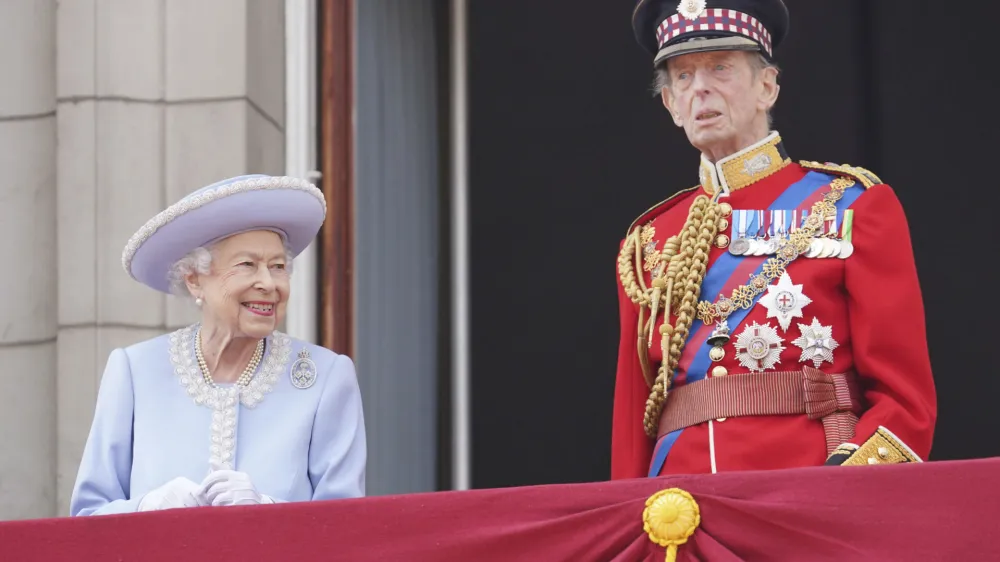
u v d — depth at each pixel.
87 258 21.20
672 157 31.31
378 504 12.90
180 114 21.52
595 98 31.36
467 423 28.00
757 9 16.47
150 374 15.56
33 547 12.97
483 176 30.23
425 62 27.81
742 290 15.86
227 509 12.98
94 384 20.95
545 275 30.81
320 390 15.53
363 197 24.66
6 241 21.45
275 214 15.38
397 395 25.89
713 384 15.71
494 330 30.03
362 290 24.55
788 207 16.20
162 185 21.36
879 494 12.48
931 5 30.98
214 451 15.09
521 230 30.78
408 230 26.59
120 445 15.28
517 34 31.23
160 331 20.98
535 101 31.20
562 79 31.31
